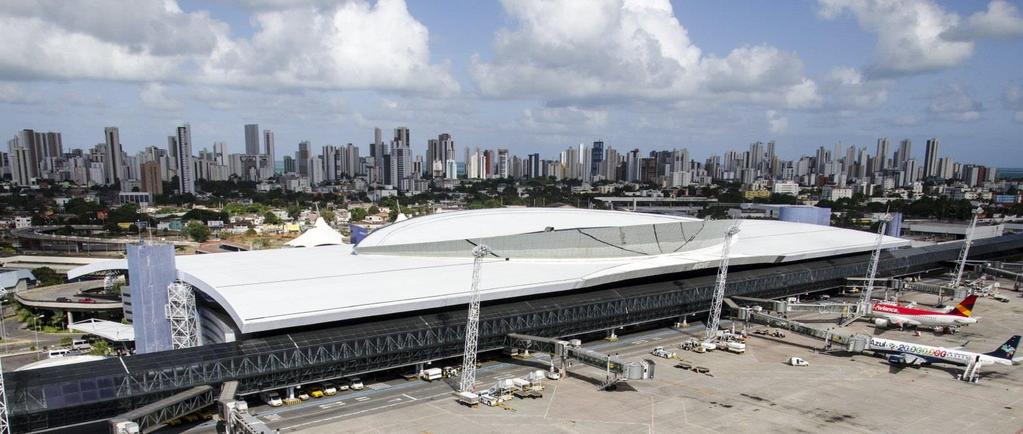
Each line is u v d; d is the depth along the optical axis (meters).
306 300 105.94
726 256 138.88
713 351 131.38
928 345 137.50
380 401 100.25
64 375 84.31
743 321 157.00
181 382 90.38
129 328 142.75
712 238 165.12
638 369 104.56
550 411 96.62
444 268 134.25
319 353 100.38
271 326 97.44
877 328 154.00
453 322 114.69
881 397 104.44
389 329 108.25
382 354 106.50
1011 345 114.31
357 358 104.00
